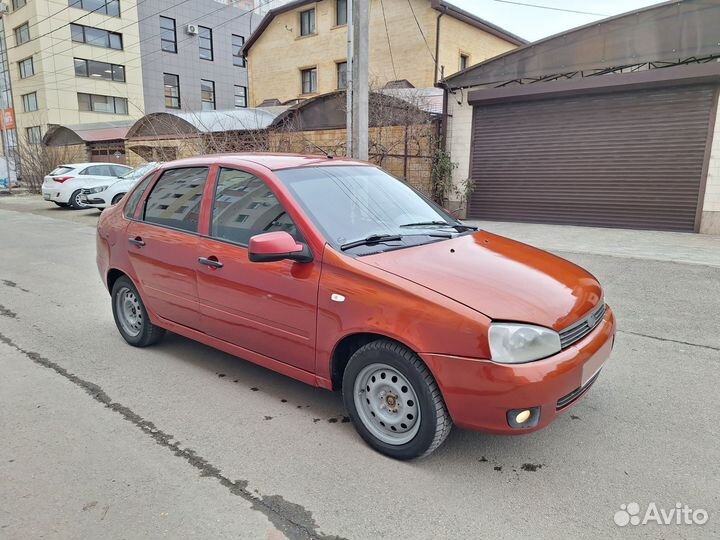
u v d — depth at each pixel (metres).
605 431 3.21
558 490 2.65
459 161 13.63
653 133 10.89
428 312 2.65
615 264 7.61
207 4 41.00
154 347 4.71
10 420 3.38
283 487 2.69
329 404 3.62
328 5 23.09
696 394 3.70
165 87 39.50
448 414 2.74
